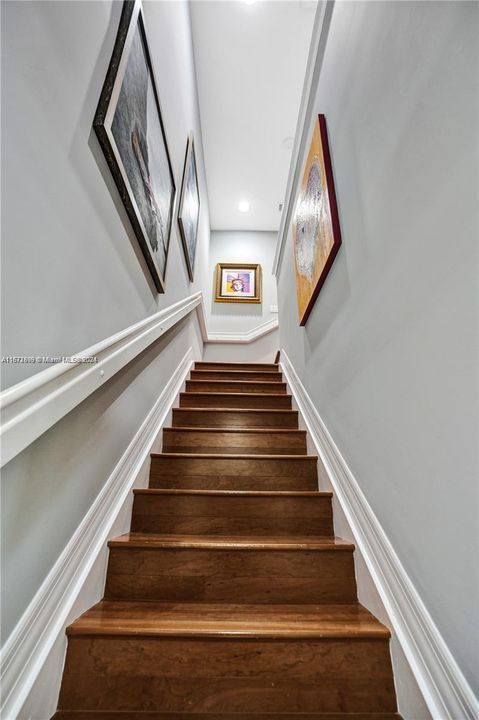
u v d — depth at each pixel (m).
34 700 0.70
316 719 0.77
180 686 0.81
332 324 1.56
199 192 3.93
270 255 5.48
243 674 0.82
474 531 0.61
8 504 0.69
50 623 0.80
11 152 0.67
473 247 0.63
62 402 0.78
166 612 0.97
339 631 0.87
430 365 0.76
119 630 0.85
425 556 0.77
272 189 4.88
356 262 1.25
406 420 0.87
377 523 1.02
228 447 1.96
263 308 5.11
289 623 0.91
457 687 0.64
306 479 1.67
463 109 0.65
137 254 1.51
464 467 0.64
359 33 1.27
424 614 0.76
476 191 0.62
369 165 1.13
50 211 0.81
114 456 1.27
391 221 0.97
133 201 1.34
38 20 0.76
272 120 3.97
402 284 0.90
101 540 1.08
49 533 0.83
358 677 0.82
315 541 1.22
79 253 0.96
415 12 0.84
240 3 3.03
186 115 2.87
